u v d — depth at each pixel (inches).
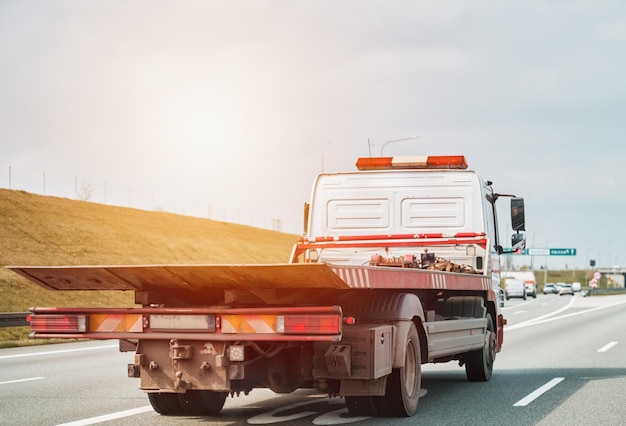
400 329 339.0
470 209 518.0
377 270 309.4
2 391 446.3
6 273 1994.3
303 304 310.7
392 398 345.4
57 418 350.6
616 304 2333.9
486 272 503.5
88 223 3122.5
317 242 516.1
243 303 306.7
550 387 466.0
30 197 3225.9
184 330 300.0
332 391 331.0
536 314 1627.7
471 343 457.1
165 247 3154.5
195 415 359.9
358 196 526.6
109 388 460.1
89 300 1887.3
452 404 397.4
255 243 4025.6
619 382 489.1
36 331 317.1
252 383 329.4
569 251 4744.1
